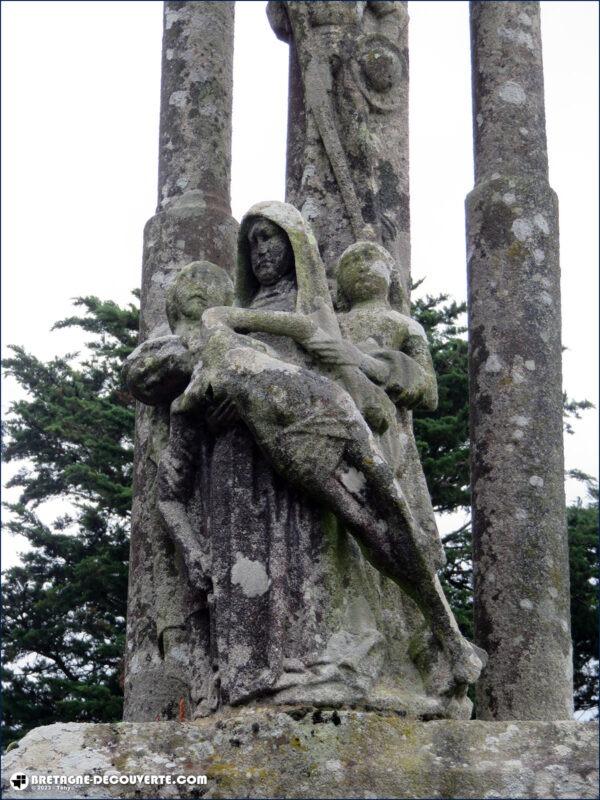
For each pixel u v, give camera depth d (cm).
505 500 803
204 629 645
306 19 854
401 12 880
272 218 683
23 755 584
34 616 1473
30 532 1512
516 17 911
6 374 1664
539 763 588
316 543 630
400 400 681
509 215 862
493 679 772
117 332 1681
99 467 1544
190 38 907
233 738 591
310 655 611
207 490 658
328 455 627
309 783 579
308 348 660
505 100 892
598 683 1239
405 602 645
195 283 704
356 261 708
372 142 829
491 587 789
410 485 675
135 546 759
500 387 826
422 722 604
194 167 875
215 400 644
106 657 1431
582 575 1280
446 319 1488
